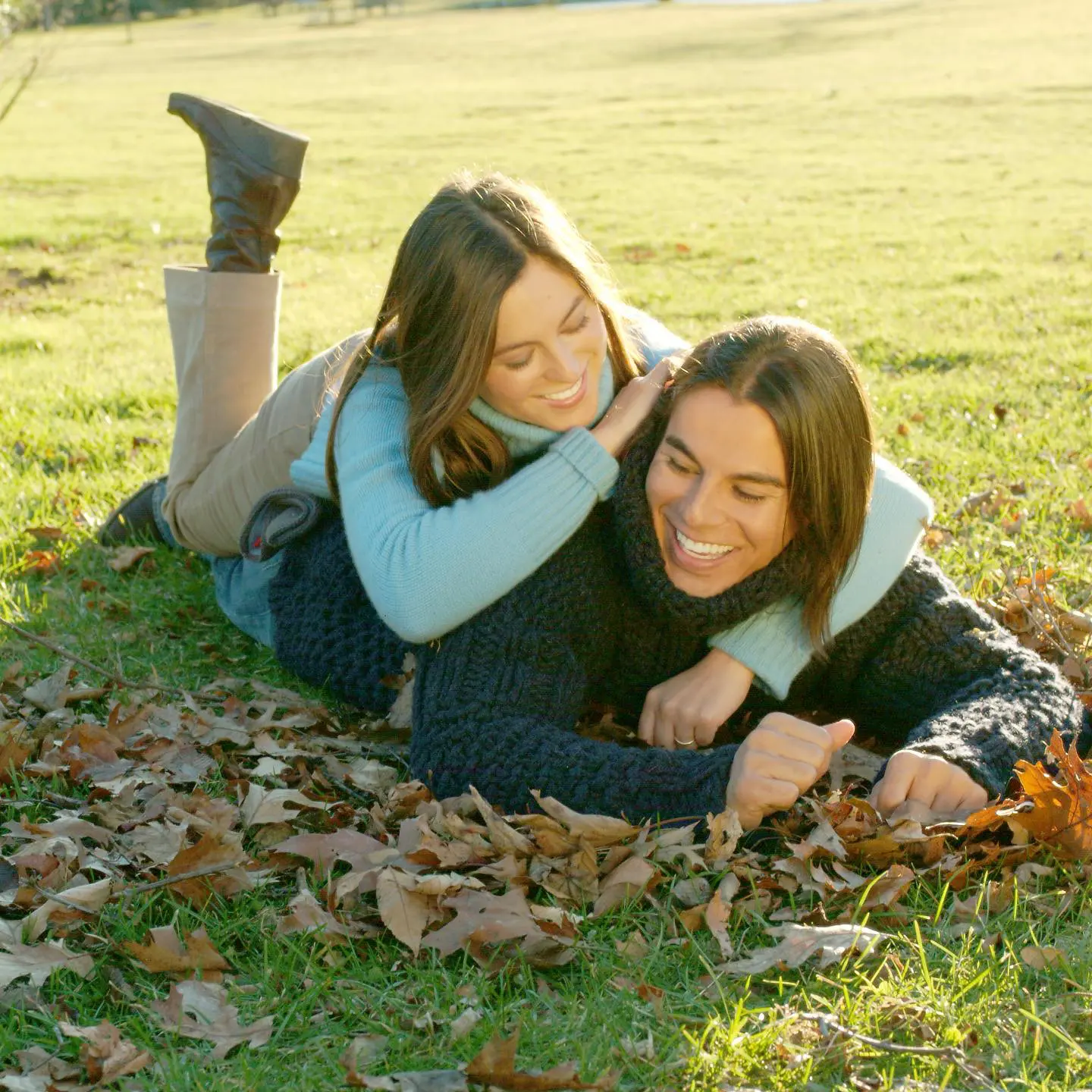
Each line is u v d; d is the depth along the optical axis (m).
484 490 2.86
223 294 3.86
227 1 100.69
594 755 2.60
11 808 2.72
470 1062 1.95
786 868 2.44
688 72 38.81
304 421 3.54
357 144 23.80
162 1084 1.98
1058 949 2.21
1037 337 7.86
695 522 2.54
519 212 2.73
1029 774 2.45
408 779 2.92
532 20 72.62
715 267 11.54
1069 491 4.63
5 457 5.17
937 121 23.91
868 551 2.81
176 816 2.66
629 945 2.27
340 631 3.21
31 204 16.06
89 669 3.43
